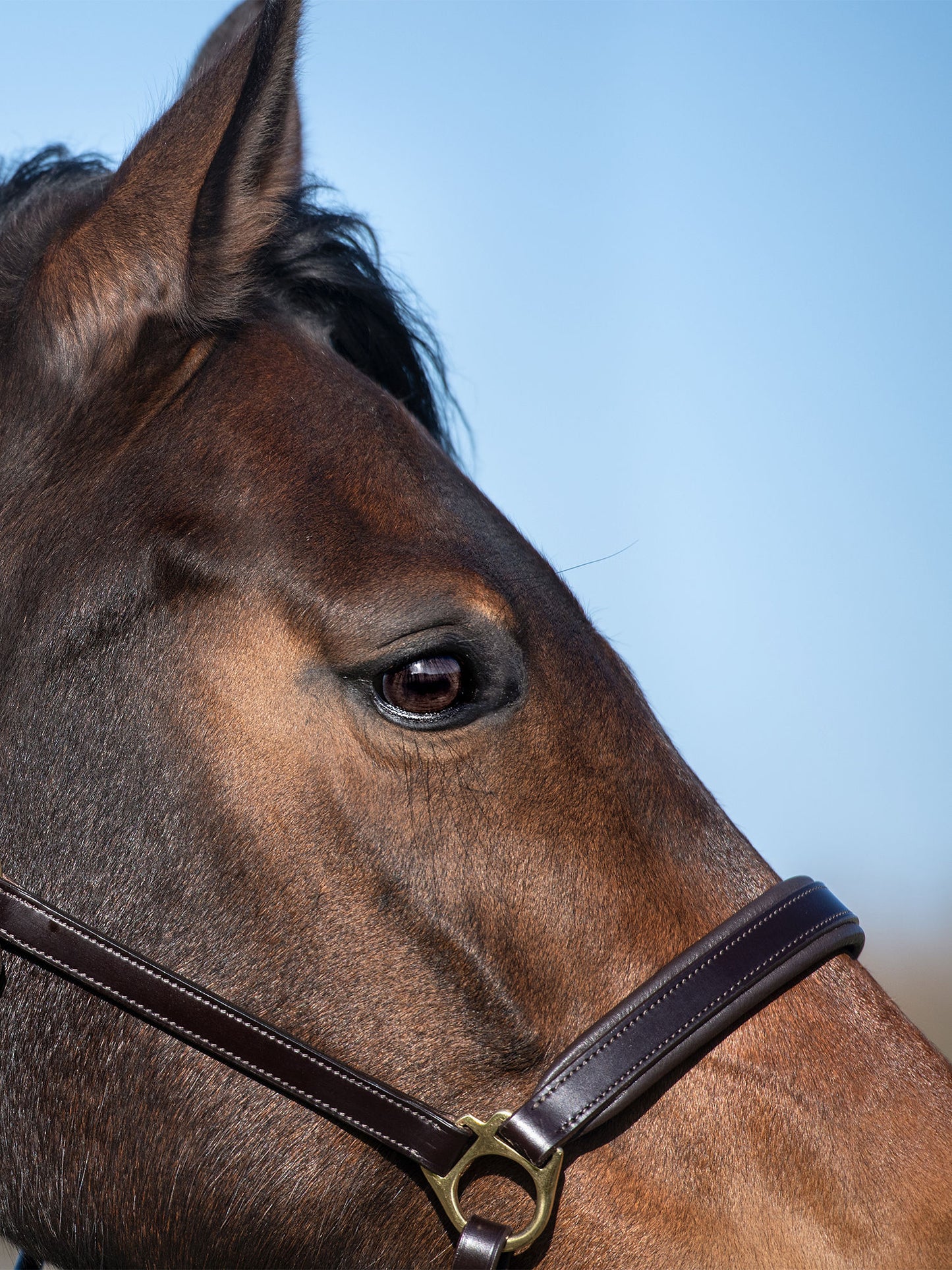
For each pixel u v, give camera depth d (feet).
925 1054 8.74
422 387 12.35
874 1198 8.07
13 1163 8.75
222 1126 8.60
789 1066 8.45
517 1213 8.41
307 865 8.43
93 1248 8.92
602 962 8.45
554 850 8.50
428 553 8.59
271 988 8.46
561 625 9.00
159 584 8.63
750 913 8.78
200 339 9.36
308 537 8.59
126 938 8.54
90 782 8.61
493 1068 8.45
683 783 9.17
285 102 9.27
